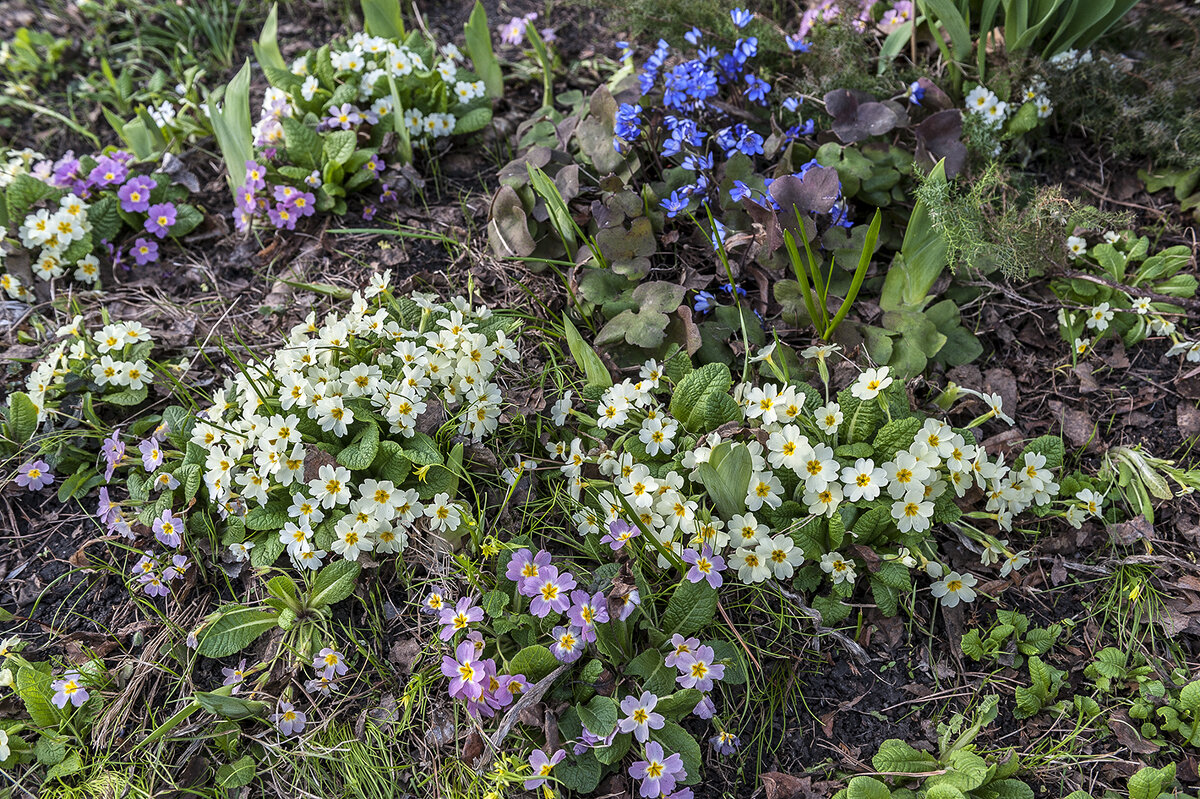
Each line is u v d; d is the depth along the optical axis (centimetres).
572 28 96
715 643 60
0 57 97
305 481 62
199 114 89
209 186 86
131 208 81
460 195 83
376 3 88
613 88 81
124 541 67
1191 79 80
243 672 60
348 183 82
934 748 60
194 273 81
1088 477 69
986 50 83
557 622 59
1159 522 67
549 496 66
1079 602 65
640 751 57
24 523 68
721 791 58
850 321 71
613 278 73
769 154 76
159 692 61
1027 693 60
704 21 84
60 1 104
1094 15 80
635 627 60
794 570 62
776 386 67
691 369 68
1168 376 73
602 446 64
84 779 59
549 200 72
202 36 101
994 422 71
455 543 63
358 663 61
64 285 80
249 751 59
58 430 70
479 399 65
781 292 72
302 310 76
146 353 71
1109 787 59
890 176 76
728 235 74
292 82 84
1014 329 76
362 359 66
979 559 66
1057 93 81
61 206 79
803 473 61
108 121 94
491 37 97
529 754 57
